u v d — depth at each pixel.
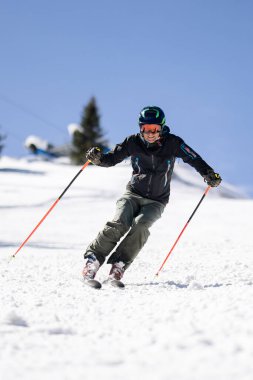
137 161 7.22
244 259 10.23
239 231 17.50
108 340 3.74
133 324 4.25
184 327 3.94
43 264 9.36
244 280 7.31
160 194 7.28
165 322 4.21
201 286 6.29
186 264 9.47
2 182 37.12
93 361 3.18
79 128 66.88
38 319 4.49
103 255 7.17
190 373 2.87
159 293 5.96
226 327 3.83
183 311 4.55
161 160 7.12
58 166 52.44
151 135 6.84
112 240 7.11
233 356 3.14
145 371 2.95
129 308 4.97
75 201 29.17
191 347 3.38
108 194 32.62
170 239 15.11
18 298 5.65
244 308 4.40
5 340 3.69
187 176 50.94
